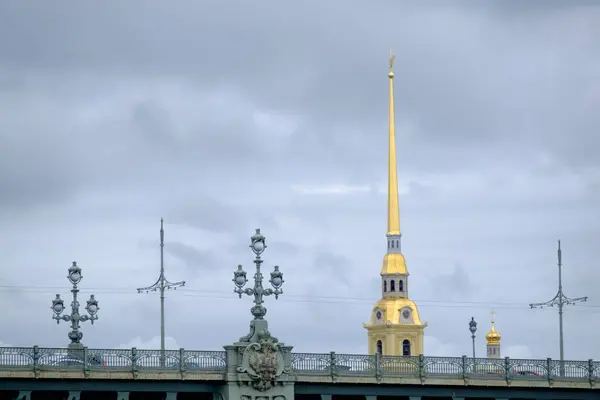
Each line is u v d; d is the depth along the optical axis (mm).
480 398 197375
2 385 167125
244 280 180375
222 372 178750
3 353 166500
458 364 193125
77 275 187000
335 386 185500
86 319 187500
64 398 177875
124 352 173375
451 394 192750
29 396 168125
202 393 183250
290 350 182750
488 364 195250
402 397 194500
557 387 198500
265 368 179625
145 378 174000
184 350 177125
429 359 191125
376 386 187875
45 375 168125
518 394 197375
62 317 186000
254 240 182250
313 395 189000
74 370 169750
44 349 169125
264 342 180375
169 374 175500
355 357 186875
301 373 182875
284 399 181250
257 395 180000
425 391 191125
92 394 182625
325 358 185000
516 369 196750
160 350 175750
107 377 171500
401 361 189750
